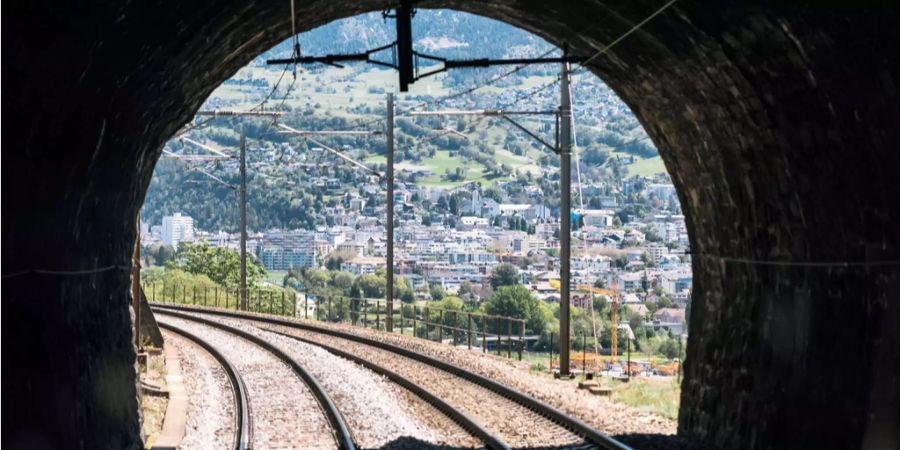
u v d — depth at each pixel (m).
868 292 12.31
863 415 12.31
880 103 11.14
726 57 13.73
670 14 13.77
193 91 17.11
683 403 18.02
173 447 15.88
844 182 12.50
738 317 16.14
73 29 10.06
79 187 12.76
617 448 15.23
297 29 17.86
